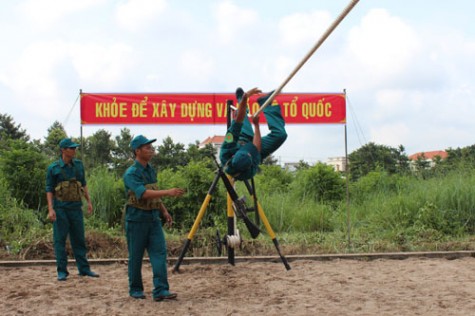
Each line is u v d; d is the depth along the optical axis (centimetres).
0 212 1134
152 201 625
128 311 582
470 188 1253
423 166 1642
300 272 806
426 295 641
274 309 582
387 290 672
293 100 1027
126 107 1043
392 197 1412
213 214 1223
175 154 3328
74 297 646
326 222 1295
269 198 1363
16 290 683
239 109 638
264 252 998
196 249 998
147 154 627
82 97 1038
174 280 743
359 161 3212
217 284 715
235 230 808
